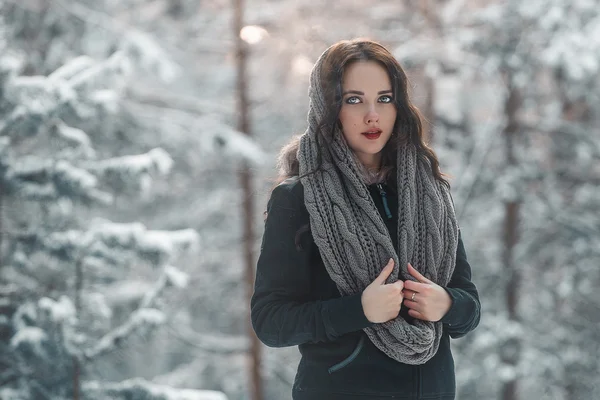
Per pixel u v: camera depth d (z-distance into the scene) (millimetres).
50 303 8023
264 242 2957
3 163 8641
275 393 21422
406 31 16984
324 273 2895
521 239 18531
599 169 18375
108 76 9172
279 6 16047
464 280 3070
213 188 19375
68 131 8867
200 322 21969
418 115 2980
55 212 9242
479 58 16688
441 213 2930
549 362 17016
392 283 2762
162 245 8539
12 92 8656
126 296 14633
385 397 2793
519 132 17688
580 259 18312
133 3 17688
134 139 15000
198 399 8539
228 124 16609
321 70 2945
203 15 17078
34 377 8453
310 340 2797
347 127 2930
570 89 18062
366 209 2838
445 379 2898
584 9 15602
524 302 19719
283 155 3137
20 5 13688
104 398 8383
